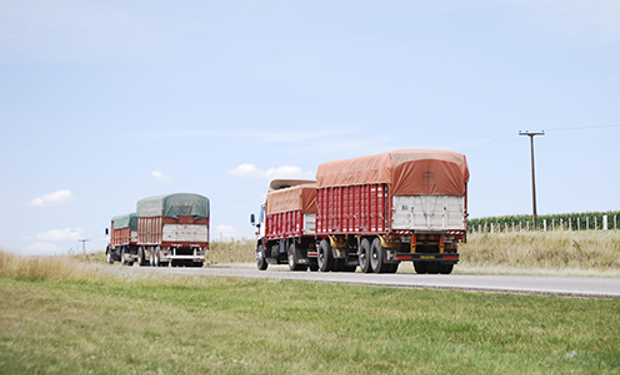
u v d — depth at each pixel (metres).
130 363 6.89
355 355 7.69
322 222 28.61
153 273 21.89
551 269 27.80
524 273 25.78
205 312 11.90
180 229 42.12
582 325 9.44
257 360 7.35
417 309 11.82
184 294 15.52
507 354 7.81
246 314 11.66
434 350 7.98
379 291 14.88
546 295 12.63
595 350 7.86
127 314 10.77
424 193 24.70
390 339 8.90
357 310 11.91
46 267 18.86
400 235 24.42
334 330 9.68
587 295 12.33
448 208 24.94
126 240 50.06
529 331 9.20
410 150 25.03
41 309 10.45
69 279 18.69
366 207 25.72
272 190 35.28
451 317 10.63
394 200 24.50
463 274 24.25
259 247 36.22
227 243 62.06
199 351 7.74
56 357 6.75
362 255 26.28
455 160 25.08
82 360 6.76
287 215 32.25
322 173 28.69
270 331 9.46
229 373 6.62
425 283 16.72
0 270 18.48
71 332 8.27
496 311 11.11
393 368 7.08
